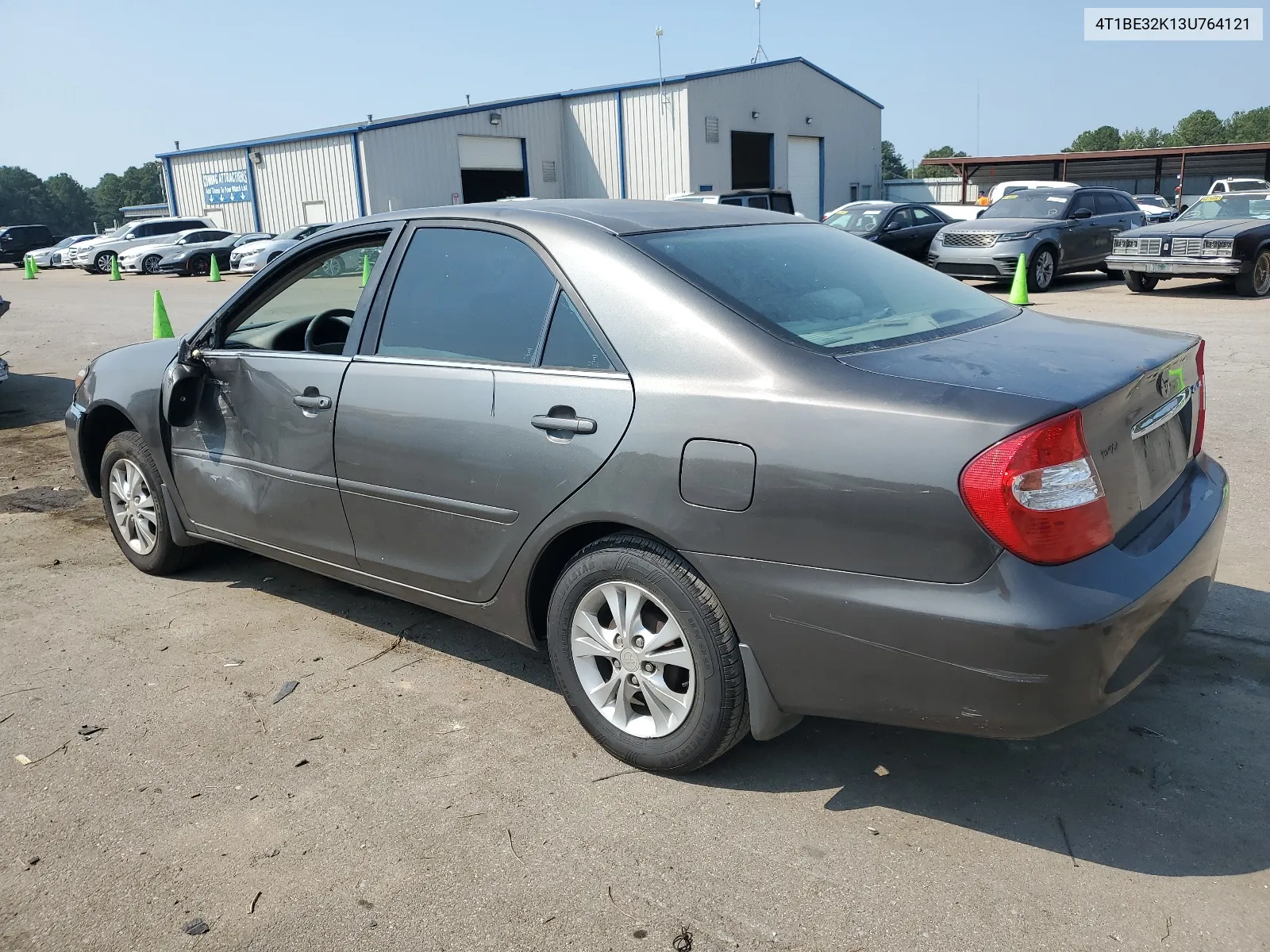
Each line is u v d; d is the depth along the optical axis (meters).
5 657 3.99
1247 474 5.68
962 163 44.09
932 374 2.57
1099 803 2.85
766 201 21.59
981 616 2.36
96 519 5.84
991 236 15.90
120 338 14.48
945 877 2.56
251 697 3.62
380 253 3.66
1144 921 2.38
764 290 2.99
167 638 4.15
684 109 35.19
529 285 3.20
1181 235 14.20
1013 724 2.42
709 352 2.77
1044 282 16.06
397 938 2.40
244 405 4.01
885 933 2.36
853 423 2.51
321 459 3.71
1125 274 15.30
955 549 2.39
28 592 4.69
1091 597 2.36
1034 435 2.33
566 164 39.22
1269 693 3.39
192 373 4.14
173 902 2.55
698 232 3.29
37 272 33.78
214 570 4.92
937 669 2.46
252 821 2.88
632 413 2.84
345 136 34.31
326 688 3.68
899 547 2.45
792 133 39.88
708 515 2.71
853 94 42.97
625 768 3.10
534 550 3.12
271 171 37.47
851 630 2.55
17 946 2.41
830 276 3.26
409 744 3.27
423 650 3.99
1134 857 2.61
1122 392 2.56
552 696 3.59
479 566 3.31
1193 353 3.09
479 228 3.39
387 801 2.96
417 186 35.28
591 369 2.97
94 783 3.08
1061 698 2.37
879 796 2.92
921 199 46.94
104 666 3.89
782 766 3.09
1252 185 32.66
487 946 2.37
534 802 2.93
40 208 165.50
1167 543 2.67
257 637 4.14
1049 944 2.31
